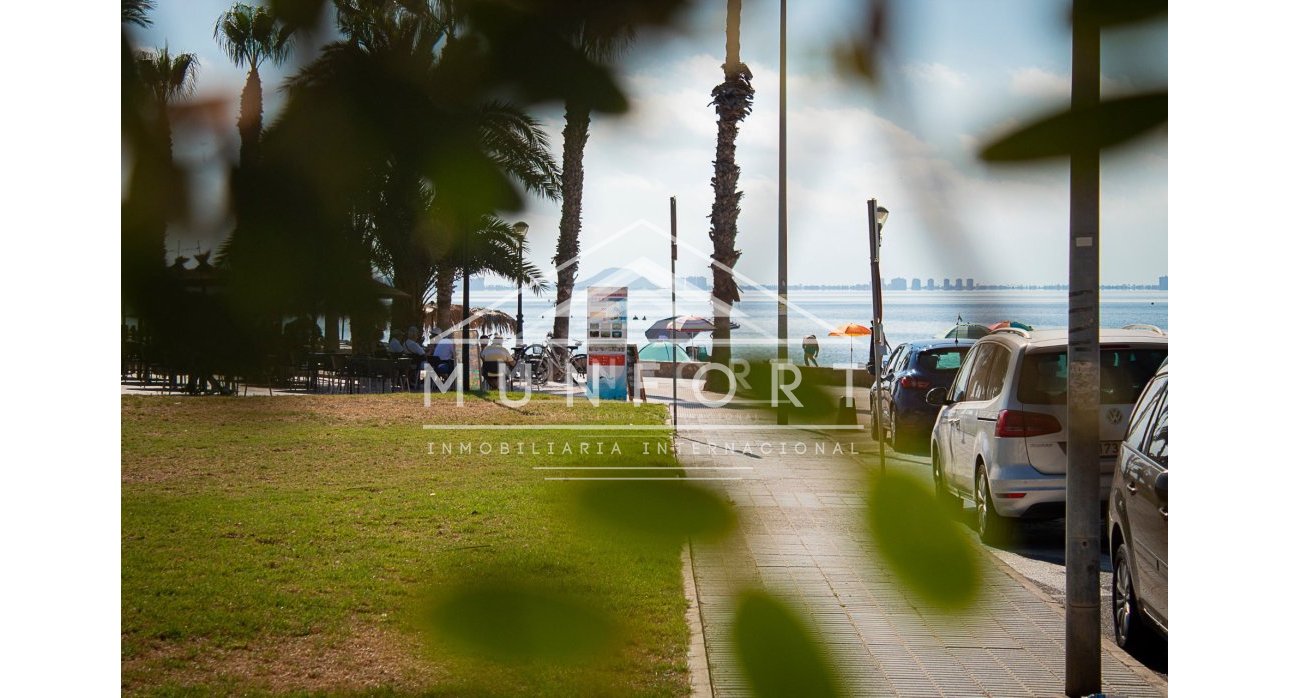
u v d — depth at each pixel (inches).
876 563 39.9
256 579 185.0
